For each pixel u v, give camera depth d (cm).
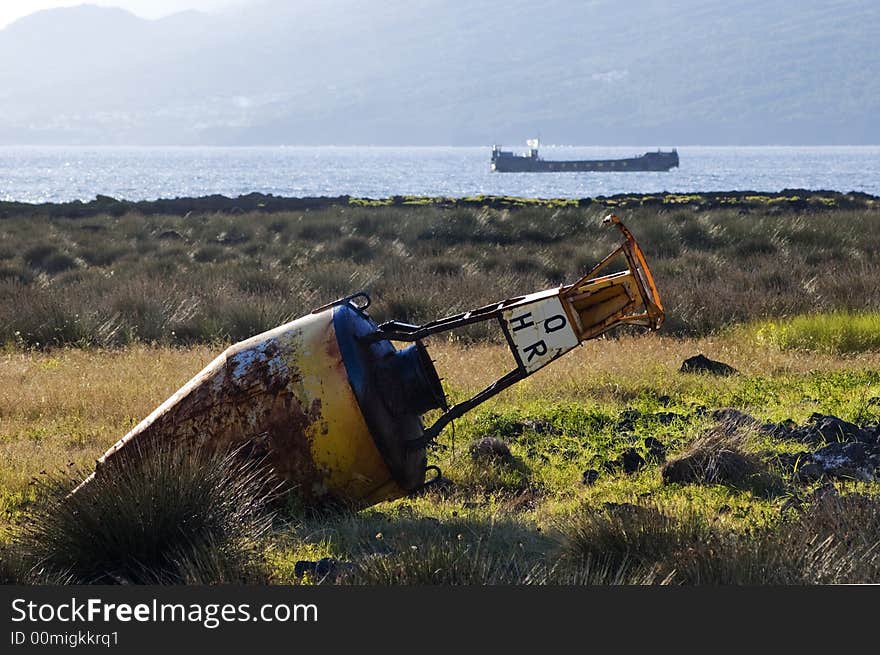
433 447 2811
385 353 2127
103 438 2834
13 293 6172
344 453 2064
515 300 2083
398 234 9919
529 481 2509
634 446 2794
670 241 8881
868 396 3388
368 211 11419
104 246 9525
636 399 3453
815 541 1816
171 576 1794
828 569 1714
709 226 9494
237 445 2086
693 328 5256
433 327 2077
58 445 2786
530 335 2019
